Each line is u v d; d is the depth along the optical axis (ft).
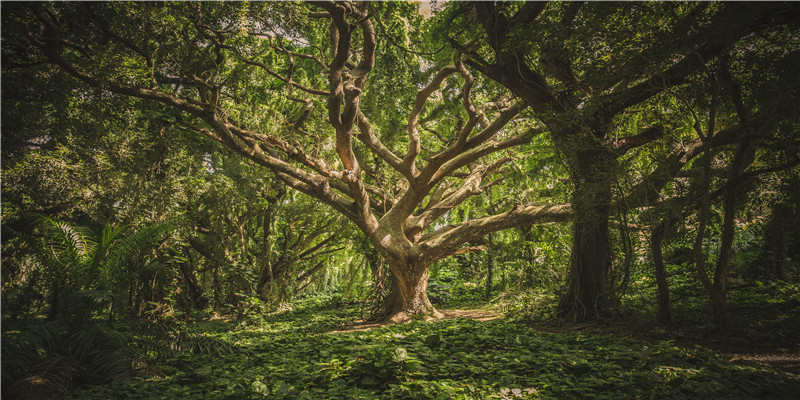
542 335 28.73
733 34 25.25
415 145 45.68
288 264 68.28
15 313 27.35
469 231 45.68
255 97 54.13
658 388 16.26
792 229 30.96
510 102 49.60
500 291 55.93
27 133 31.04
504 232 60.18
